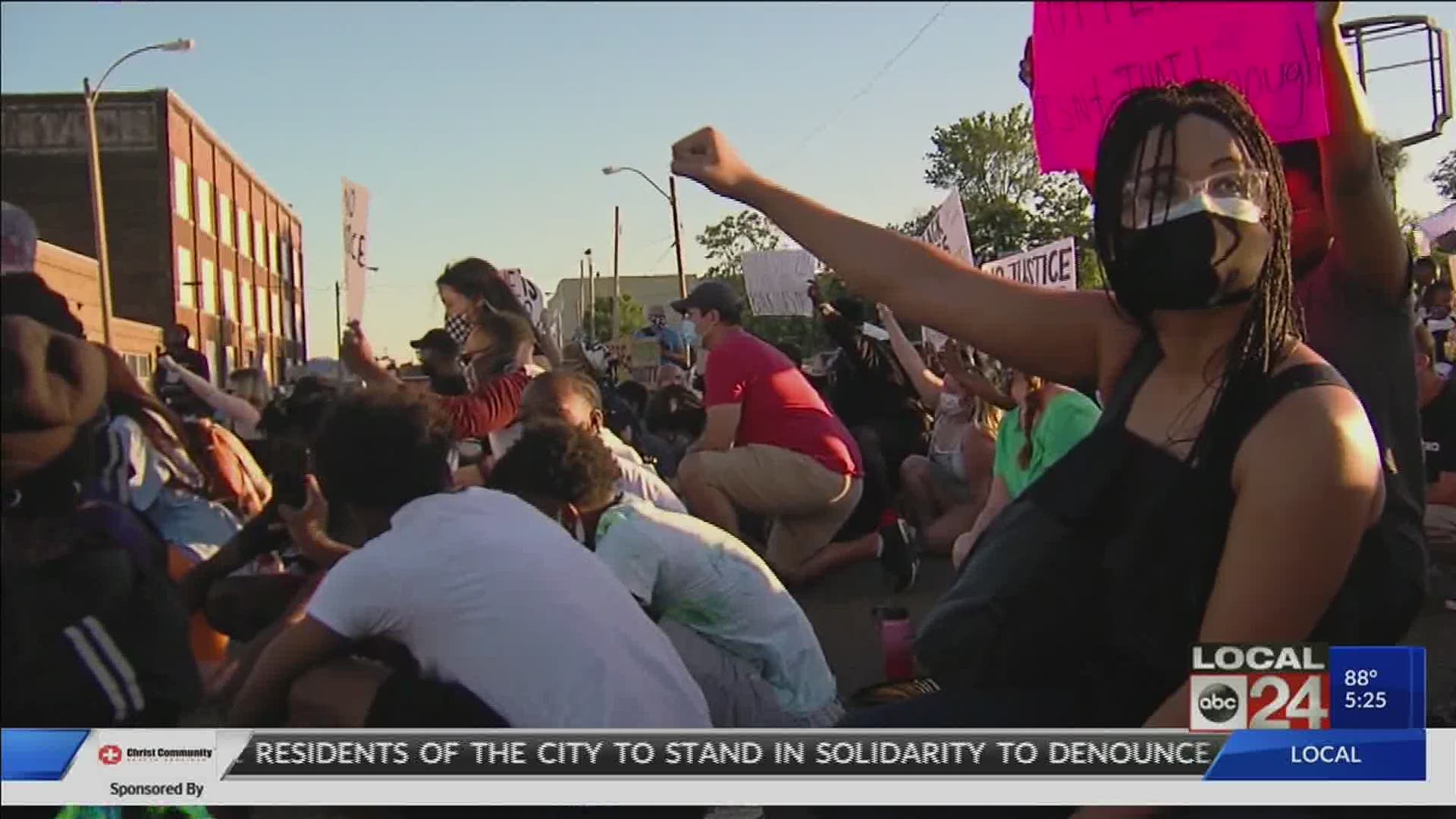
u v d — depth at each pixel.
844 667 4.10
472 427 3.60
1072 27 1.54
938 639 1.74
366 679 2.31
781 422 5.10
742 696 3.06
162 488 2.52
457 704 2.23
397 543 2.27
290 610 2.73
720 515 5.15
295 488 2.73
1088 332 1.76
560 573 2.31
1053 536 1.62
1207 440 1.45
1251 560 1.39
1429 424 4.19
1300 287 1.85
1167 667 1.56
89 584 2.20
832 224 1.91
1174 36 1.47
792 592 5.24
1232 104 1.43
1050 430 3.17
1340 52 1.52
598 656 2.27
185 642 2.40
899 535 5.13
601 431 3.79
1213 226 1.39
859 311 6.34
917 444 6.29
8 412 2.11
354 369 3.07
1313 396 1.40
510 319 3.78
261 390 3.12
